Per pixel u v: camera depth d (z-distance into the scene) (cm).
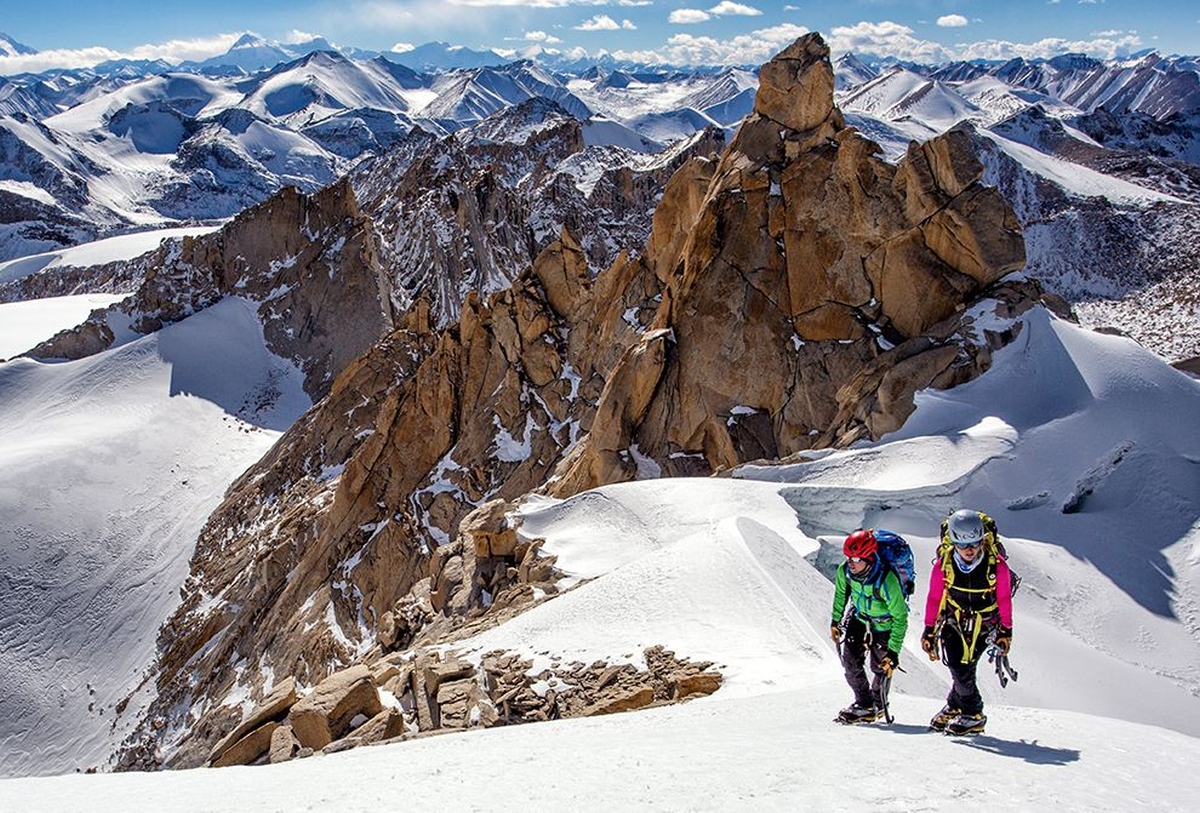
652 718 1283
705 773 806
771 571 1952
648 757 913
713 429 4088
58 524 8369
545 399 5725
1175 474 2677
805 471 3139
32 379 11519
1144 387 2962
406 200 14288
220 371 11756
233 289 12938
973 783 738
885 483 2930
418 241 12875
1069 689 1977
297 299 12362
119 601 7694
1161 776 770
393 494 5725
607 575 2180
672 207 5306
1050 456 2841
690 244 4447
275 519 7256
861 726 1055
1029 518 2702
